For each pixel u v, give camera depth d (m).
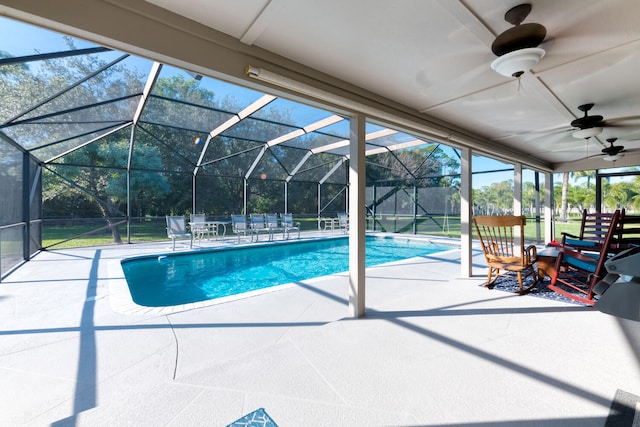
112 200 9.20
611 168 7.01
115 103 4.73
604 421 1.50
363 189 3.07
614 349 2.24
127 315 2.94
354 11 1.88
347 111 2.95
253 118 6.05
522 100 3.42
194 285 5.21
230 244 8.17
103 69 3.52
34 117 4.25
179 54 1.95
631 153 6.60
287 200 11.34
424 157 10.53
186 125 6.38
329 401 1.67
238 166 9.34
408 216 11.23
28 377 1.89
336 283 4.25
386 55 2.43
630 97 3.36
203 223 7.97
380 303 3.35
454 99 3.37
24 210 5.64
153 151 9.15
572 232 8.83
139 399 1.69
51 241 7.07
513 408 1.61
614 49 2.32
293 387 1.80
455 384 1.83
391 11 1.87
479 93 3.21
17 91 3.47
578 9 1.84
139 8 1.78
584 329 2.61
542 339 2.42
